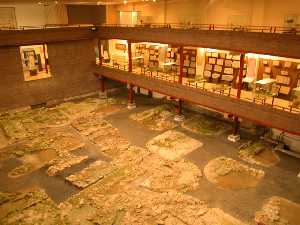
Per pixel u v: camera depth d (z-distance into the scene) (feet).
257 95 75.00
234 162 70.95
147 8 122.83
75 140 82.38
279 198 58.49
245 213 54.54
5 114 98.58
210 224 51.60
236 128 81.35
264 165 70.13
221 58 90.17
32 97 104.99
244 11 91.30
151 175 65.87
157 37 89.51
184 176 65.26
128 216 53.47
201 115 100.42
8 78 97.45
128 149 76.89
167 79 92.58
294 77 74.18
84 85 119.75
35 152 76.18
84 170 67.62
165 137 83.61
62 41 107.24
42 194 59.82
